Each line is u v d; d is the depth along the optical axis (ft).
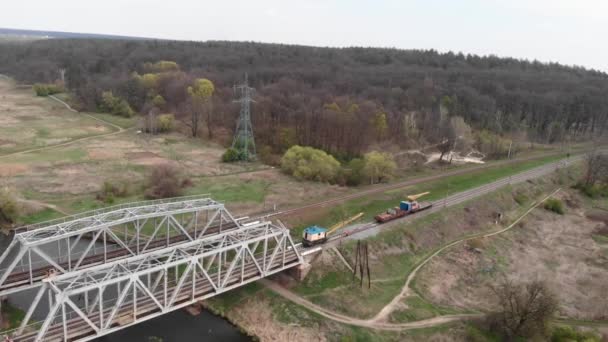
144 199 311.27
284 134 444.96
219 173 378.12
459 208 321.73
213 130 518.78
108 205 298.97
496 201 348.59
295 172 368.07
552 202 356.59
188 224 266.77
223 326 194.90
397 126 509.35
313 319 198.70
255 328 194.49
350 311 205.46
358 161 382.01
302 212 293.02
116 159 403.75
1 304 184.03
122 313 166.81
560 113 611.88
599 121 652.07
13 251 238.68
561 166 463.42
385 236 267.39
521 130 572.10
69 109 624.18
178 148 455.63
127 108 594.65
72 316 182.70
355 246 251.19
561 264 266.77
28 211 282.36
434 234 286.05
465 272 250.57
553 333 190.80
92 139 475.31
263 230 213.25
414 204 303.89
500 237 298.35
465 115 586.04
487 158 490.49
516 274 251.19
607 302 223.71
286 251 230.48
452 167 442.91
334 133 450.71
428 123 531.50
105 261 190.90
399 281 236.02
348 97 556.92
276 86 591.78
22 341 147.84
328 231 264.93
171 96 617.21
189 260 173.78
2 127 497.05
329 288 220.23
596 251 285.43
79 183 336.29
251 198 318.86
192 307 204.33
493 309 214.90
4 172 347.56
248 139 433.89
